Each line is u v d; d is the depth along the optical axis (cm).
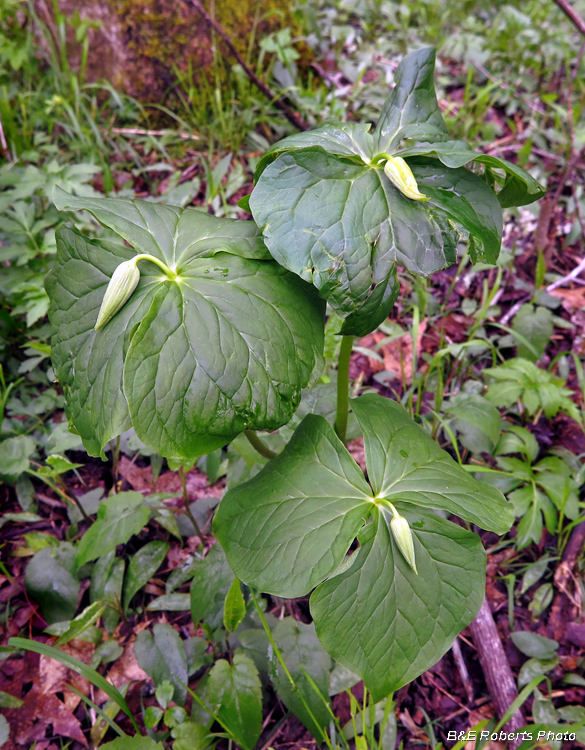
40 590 52
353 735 46
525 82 109
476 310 78
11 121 87
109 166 92
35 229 69
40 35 103
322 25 115
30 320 65
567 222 88
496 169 38
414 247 34
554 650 51
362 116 99
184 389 33
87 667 42
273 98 94
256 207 33
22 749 47
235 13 98
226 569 51
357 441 65
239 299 35
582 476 59
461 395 61
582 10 120
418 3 119
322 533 38
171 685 45
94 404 35
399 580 37
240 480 55
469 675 51
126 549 58
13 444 56
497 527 38
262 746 47
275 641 47
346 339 42
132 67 98
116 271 34
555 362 71
